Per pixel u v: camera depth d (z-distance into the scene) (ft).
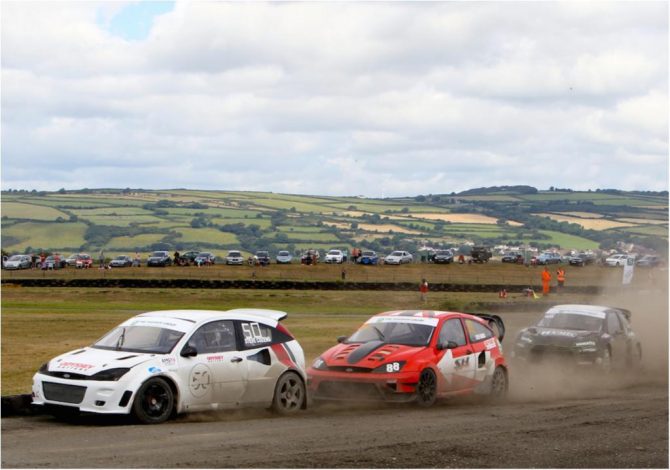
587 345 71.41
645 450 38.01
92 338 94.53
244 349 47.73
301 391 50.39
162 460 33.63
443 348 54.65
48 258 315.78
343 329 107.14
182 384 44.24
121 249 629.92
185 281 211.00
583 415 48.70
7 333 100.12
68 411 42.75
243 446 37.06
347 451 36.37
